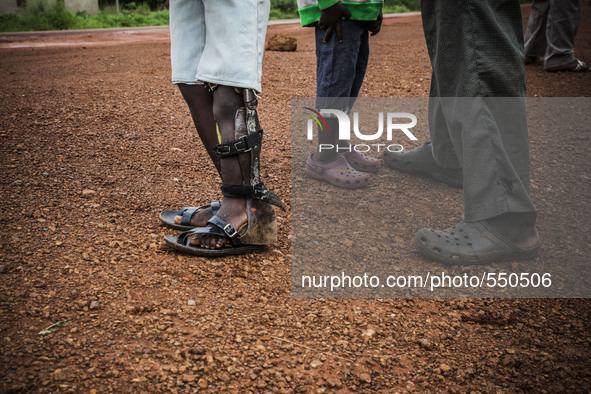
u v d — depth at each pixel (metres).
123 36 11.90
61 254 1.79
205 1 1.67
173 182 2.61
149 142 3.18
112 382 1.21
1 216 2.03
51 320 1.42
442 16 1.90
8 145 2.83
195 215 2.07
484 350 1.49
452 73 1.96
